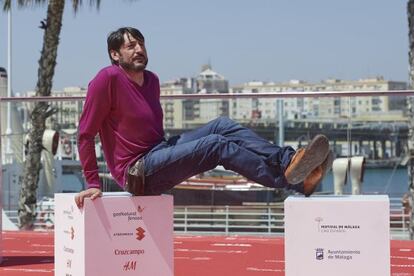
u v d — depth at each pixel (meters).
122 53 4.17
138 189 4.14
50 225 12.16
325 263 3.95
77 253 4.08
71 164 12.37
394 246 6.59
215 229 11.55
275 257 6.05
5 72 11.97
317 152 3.79
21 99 6.18
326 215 3.94
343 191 9.77
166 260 4.18
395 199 11.24
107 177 6.53
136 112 4.18
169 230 4.19
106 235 4.04
